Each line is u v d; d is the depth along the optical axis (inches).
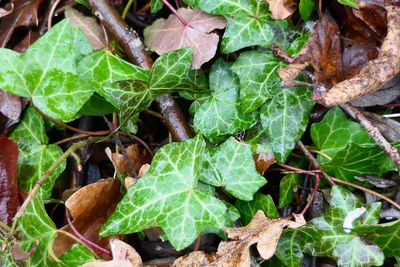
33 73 21.5
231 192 21.4
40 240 21.0
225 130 22.0
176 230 20.8
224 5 21.9
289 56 21.8
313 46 21.7
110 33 22.5
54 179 21.8
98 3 22.2
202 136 21.4
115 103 21.4
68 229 21.3
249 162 21.5
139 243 22.1
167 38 22.3
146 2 23.5
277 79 21.9
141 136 22.9
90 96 21.5
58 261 20.9
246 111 21.8
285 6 21.9
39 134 22.3
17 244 20.8
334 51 21.9
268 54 22.0
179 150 21.2
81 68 21.9
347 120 21.9
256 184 21.4
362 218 21.2
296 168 21.9
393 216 21.7
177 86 21.6
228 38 21.9
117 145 22.2
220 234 21.4
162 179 21.1
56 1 23.0
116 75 21.9
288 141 21.7
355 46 22.0
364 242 21.2
